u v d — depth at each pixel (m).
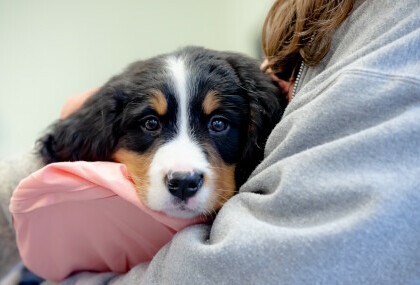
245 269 0.67
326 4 0.99
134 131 1.09
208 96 1.07
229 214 0.77
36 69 2.72
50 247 0.98
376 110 0.70
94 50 2.83
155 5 2.92
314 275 0.64
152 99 1.07
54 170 0.85
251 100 1.10
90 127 1.13
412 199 0.63
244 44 3.06
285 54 1.09
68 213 0.89
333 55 0.92
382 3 0.83
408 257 0.63
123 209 0.88
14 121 2.73
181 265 0.74
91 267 1.06
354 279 0.63
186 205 0.93
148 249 0.96
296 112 0.80
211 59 1.16
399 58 0.71
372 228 0.62
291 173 0.71
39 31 2.67
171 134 1.05
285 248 0.65
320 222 0.67
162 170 0.96
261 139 1.08
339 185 0.66
